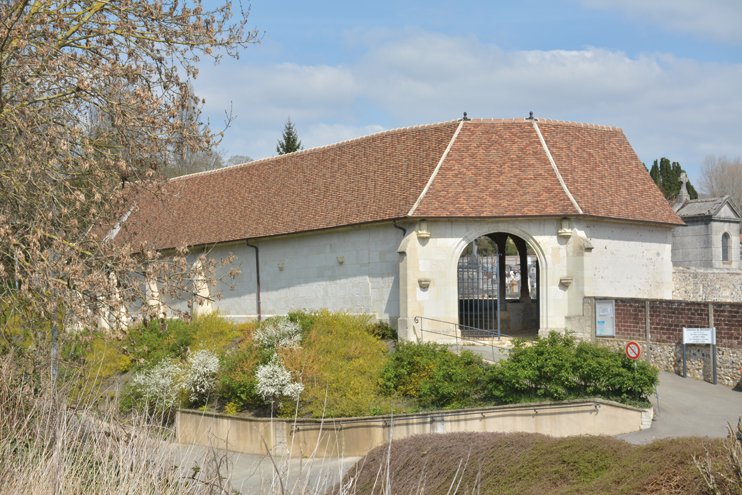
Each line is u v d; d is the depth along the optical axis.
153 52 13.10
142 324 11.89
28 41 11.61
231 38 13.67
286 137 63.19
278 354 19.84
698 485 6.69
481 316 30.06
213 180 37.03
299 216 29.39
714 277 32.81
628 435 16.11
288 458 5.98
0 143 12.39
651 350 22.53
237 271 12.77
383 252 25.70
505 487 8.82
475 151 26.11
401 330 23.94
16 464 6.85
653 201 28.12
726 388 20.06
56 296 10.73
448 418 16.94
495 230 24.36
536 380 17.42
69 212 12.04
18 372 9.33
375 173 27.95
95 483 6.23
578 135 28.14
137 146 12.77
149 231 34.59
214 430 18.88
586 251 23.81
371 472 9.55
